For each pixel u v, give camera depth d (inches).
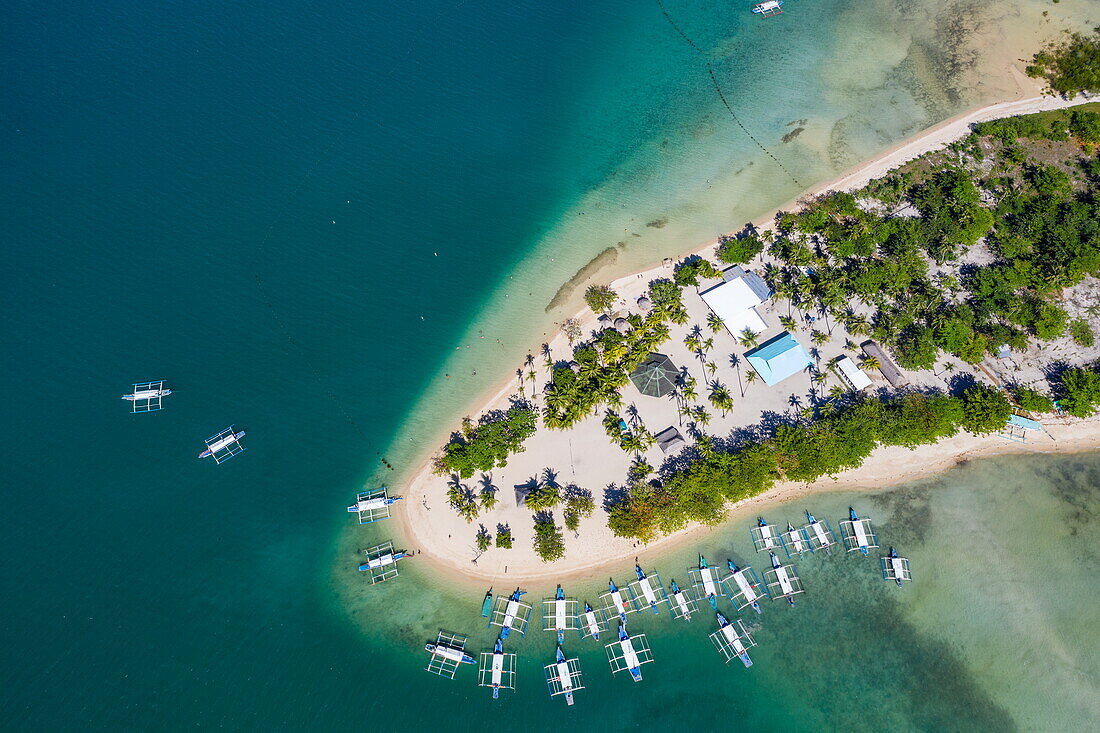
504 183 5413.4
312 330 4751.5
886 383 4256.9
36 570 3897.6
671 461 4104.3
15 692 3567.9
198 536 4035.4
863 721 3516.2
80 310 4808.1
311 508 4131.4
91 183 5438.0
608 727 3548.2
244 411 4431.6
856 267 4596.5
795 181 5182.1
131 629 3759.8
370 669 3703.3
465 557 3964.1
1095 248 4414.4
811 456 3900.1
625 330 4507.9
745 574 3838.6
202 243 5132.9
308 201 5349.4
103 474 4200.3
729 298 4539.9
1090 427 4082.2
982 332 4318.4
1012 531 3880.4
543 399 4389.8
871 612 3732.8
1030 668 3558.1
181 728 3523.6
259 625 3804.1
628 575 3880.4
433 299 4867.1
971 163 5073.8
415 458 4274.1
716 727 3535.9
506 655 3700.8
